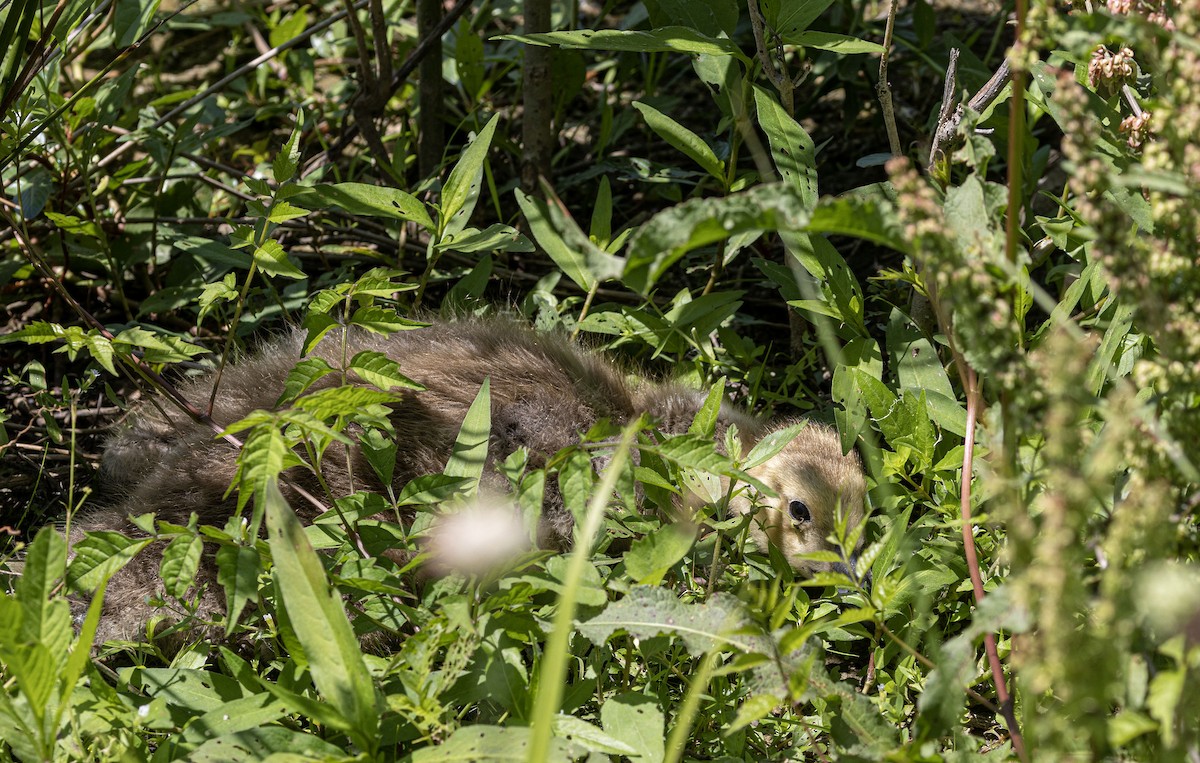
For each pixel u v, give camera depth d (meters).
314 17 6.76
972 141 2.22
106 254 4.70
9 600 2.10
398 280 4.75
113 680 2.96
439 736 2.25
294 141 3.37
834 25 5.52
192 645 2.92
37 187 4.47
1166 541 1.70
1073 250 3.31
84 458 4.21
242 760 2.20
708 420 3.07
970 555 2.25
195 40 6.73
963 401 3.56
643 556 2.41
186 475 3.70
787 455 4.29
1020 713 2.41
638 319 4.00
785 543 4.29
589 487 2.44
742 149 5.50
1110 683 1.54
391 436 3.26
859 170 5.61
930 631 2.69
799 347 4.49
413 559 2.63
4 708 2.16
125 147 5.09
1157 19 2.28
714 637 2.21
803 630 2.02
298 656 2.37
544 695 1.68
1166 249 1.97
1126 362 2.88
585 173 5.19
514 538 3.23
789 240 3.55
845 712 2.21
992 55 6.12
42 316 4.82
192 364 4.47
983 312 1.86
